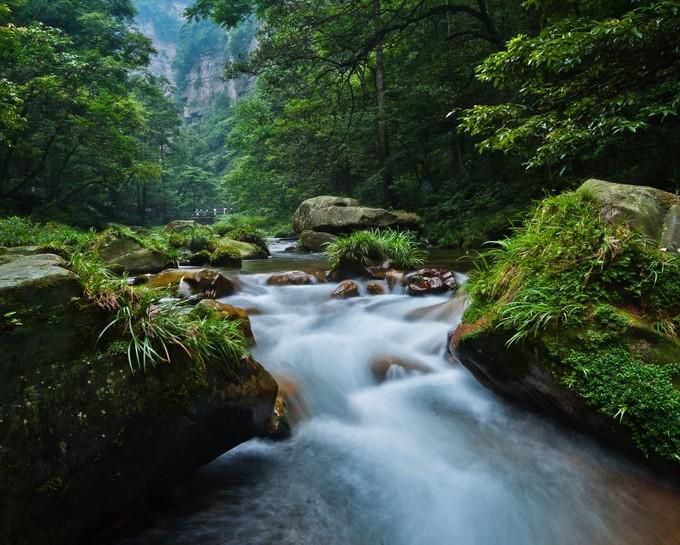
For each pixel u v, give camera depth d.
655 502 2.61
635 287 3.13
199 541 2.40
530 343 3.21
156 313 2.63
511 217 11.35
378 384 4.43
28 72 17.00
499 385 3.71
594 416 2.90
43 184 24.84
